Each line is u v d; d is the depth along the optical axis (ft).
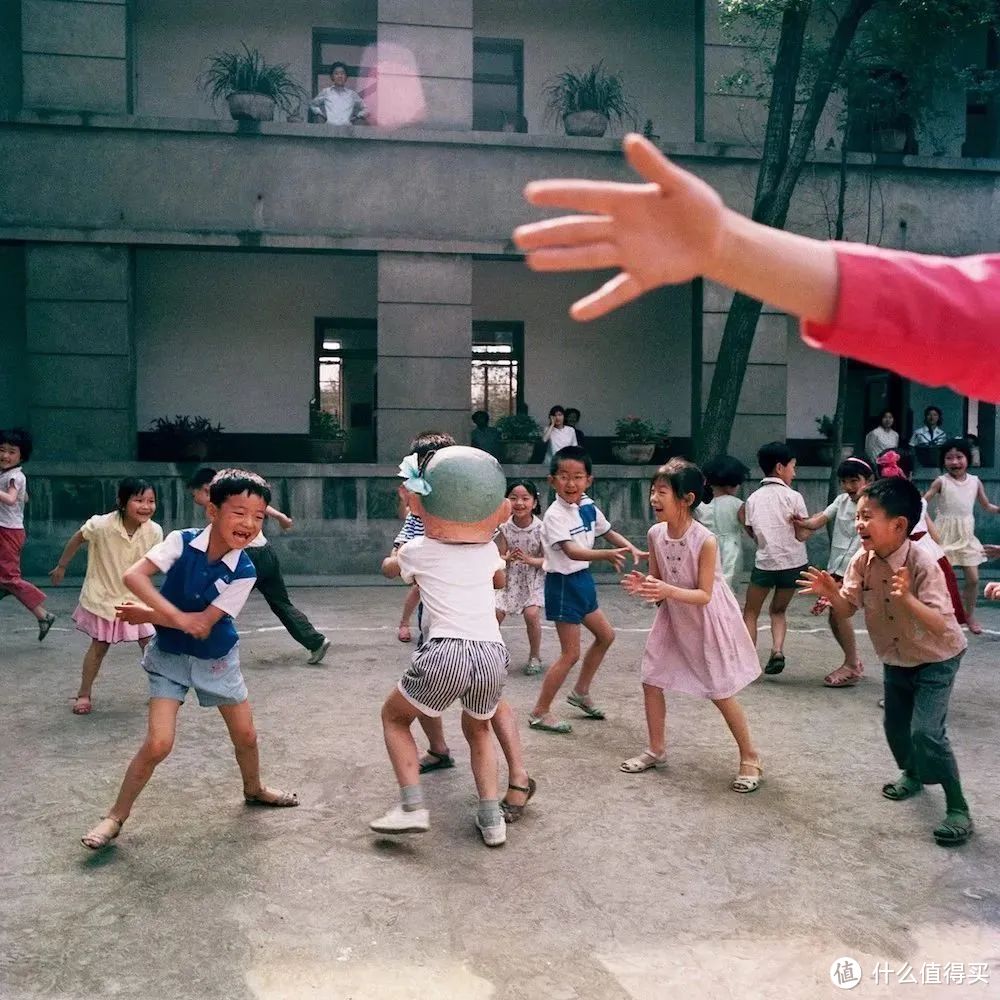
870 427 56.03
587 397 53.62
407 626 26.81
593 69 48.57
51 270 42.55
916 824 13.42
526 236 3.12
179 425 45.14
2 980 9.18
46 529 42.09
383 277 44.80
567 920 10.52
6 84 45.98
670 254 3.09
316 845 12.46
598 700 20.38
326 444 45.83
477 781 12.74
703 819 13.52
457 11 45.73
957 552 29.07
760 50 45.50
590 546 18.28
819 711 19.63
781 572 22.90
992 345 3.23
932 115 50.65
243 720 13.20
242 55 49.03
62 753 16.20
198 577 12.06
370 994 8.99
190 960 9.59
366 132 44.52
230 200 43.80
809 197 47.39
